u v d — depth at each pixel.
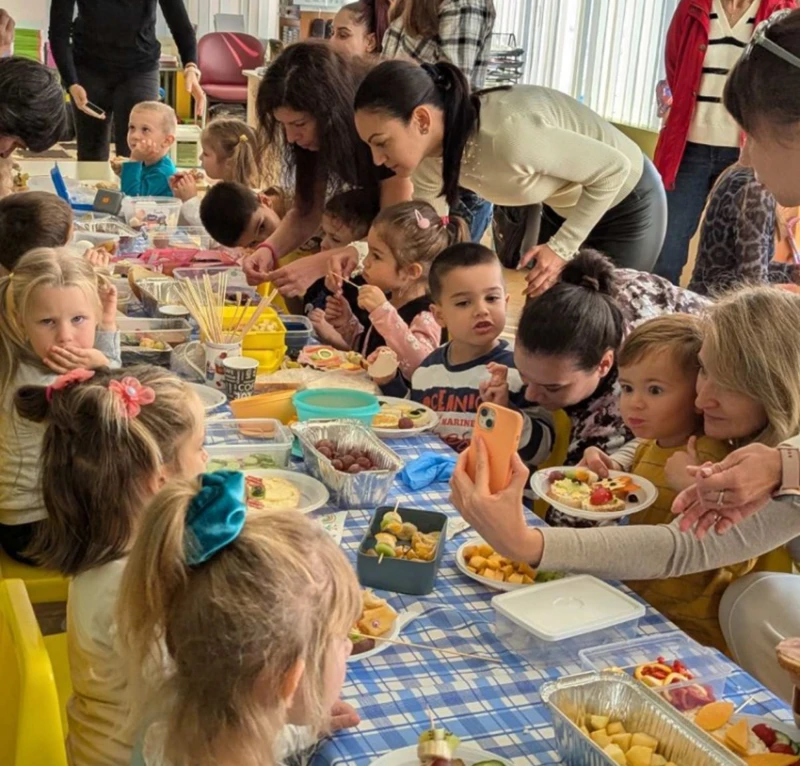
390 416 2.14
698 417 1.77
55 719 1.19
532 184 2.63
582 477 1.74
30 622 1.25
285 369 2.47
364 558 1.47
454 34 3.54
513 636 1.36
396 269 2.75
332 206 3.05
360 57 2.91
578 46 5.53
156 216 4.00
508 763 1.11
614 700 1.16
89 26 5.25
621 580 1.54
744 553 1.48
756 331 1.53
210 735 0.98
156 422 1.39
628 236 2.95
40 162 5.03
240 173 4.23
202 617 0.96
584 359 1.95
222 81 8.20
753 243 3.21
